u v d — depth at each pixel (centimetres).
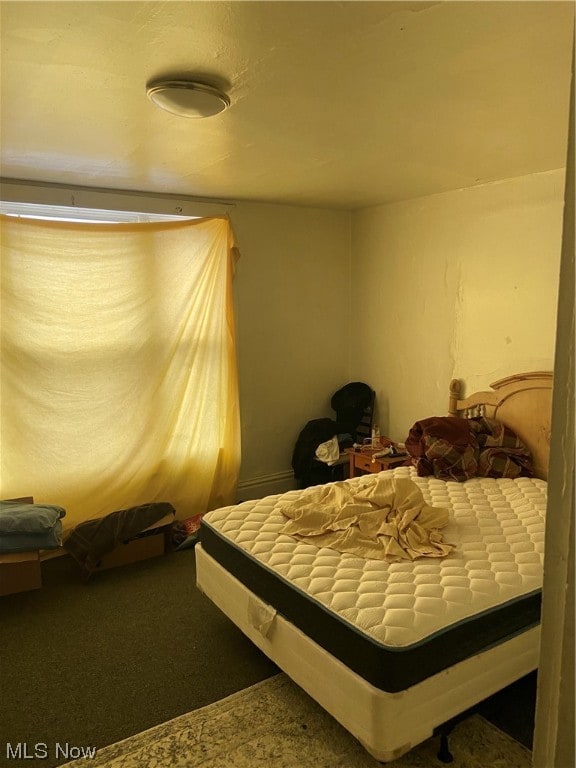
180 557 350
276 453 451
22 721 212
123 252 360
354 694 176
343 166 305
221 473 408
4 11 140
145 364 372
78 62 170
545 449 332
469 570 214
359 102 206
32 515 295
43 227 335
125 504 373
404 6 139
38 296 337
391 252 430
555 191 320
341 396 461
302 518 255
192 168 306
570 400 61
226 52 165
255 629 225
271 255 429
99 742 201
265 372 437
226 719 211
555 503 63
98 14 142
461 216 374
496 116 223
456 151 276
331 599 196
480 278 367
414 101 205
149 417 376
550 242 326
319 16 144
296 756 193
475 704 188
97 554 322
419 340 415
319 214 448
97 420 359
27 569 289
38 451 343
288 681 232
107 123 227
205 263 388
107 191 359
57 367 346
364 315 461
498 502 288
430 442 338
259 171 315
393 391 442
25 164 296
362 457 404
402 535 238
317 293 455
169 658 249
